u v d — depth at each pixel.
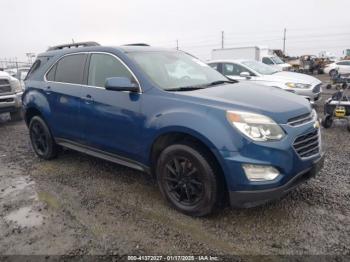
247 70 9.82
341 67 28.30
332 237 3.05
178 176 3.54
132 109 3.81
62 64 5.00
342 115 6.86
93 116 4.30
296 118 3.28
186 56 4.91
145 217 3.54
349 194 3.88
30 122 5.62
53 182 4.60
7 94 8.43
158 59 4.34
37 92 5.28
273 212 3.53
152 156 3.79
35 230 3.38
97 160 5.44
